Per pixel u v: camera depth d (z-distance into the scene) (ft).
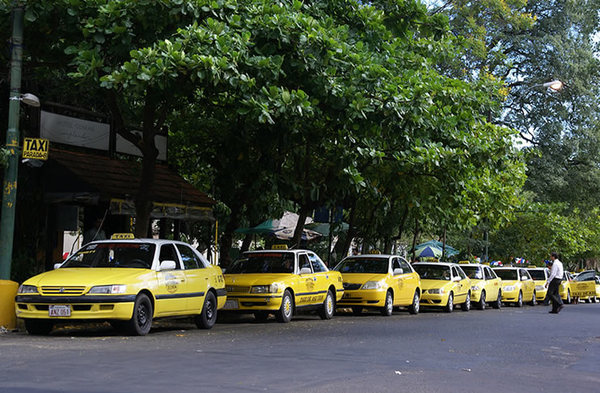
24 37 53.78
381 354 36.35
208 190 87.61
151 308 43.70
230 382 26.32
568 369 34.14
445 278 84.99
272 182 67.21
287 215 104.99
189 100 62.75
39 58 57.31
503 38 129.90
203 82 50.31
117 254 45.88
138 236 57.98
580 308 103.71
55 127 65.41
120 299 41.27
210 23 46.83
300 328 52.11
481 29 108.17
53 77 66.03
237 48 47.70
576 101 132.46
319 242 114.11
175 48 45.60
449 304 83.10
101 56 50.34
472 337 48.16
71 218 68.90
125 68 45.19
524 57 136.05
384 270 72.95
